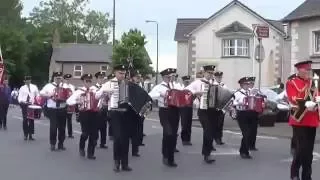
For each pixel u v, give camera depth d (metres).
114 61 46.31
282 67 47.72
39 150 15.97
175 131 12.90
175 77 13.37
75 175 11.62
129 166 12.88
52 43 82.69
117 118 12.05
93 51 79.31
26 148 16.47
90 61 78.06
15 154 15.06
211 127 13.34
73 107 16.19
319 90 10.66
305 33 33.38
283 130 22.33
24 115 18.89
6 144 17.55
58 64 78.38
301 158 10.05
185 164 13.25
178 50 56.31
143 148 16.39
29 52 75.94
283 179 11.07
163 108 12.91
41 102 18.70
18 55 73.12
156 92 12.92
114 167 12.22
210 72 13.23
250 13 47.19
